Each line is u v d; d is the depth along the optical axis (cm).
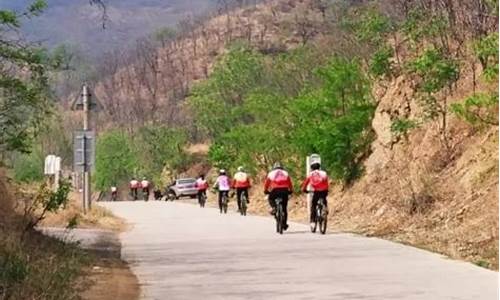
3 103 2022
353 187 3794
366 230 2986
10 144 2047
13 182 2783
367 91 3988
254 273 1855
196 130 13000
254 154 5591
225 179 4916
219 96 7894
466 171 2809
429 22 3488
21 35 2016
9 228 2134
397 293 1516
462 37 3328
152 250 2478
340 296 1501
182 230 3319
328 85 4041
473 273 1758
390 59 3941
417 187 2981
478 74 3153
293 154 4728
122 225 3756
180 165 12381
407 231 2730
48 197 2461
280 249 2370
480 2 3161
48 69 2059
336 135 3897
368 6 4738
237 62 7875
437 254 2136
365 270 1847
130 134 15488
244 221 3838
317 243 2520
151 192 12594
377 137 3772
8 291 1374
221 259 2164
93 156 4025
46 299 1399
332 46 5862
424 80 3306
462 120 3102
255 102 5431
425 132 3334
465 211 2561
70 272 1694
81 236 2975
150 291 1625
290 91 6038
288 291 1577
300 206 4225
